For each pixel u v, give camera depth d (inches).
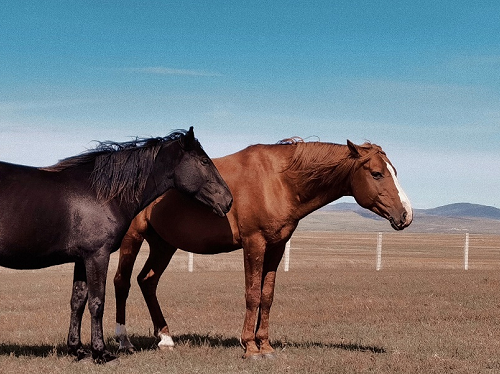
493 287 673.6
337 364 291.6
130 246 344.5
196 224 318.7
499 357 318.3
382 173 295.9
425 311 494.6
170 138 311.4
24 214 271.0
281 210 306.3
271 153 315.0
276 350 328.5
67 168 290.8
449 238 4517.7
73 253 282.8
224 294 611.8
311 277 798.5
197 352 320.8
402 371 281.7
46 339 366.9
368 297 589.3
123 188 291.6
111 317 476.4
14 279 788.6
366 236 4566.9
